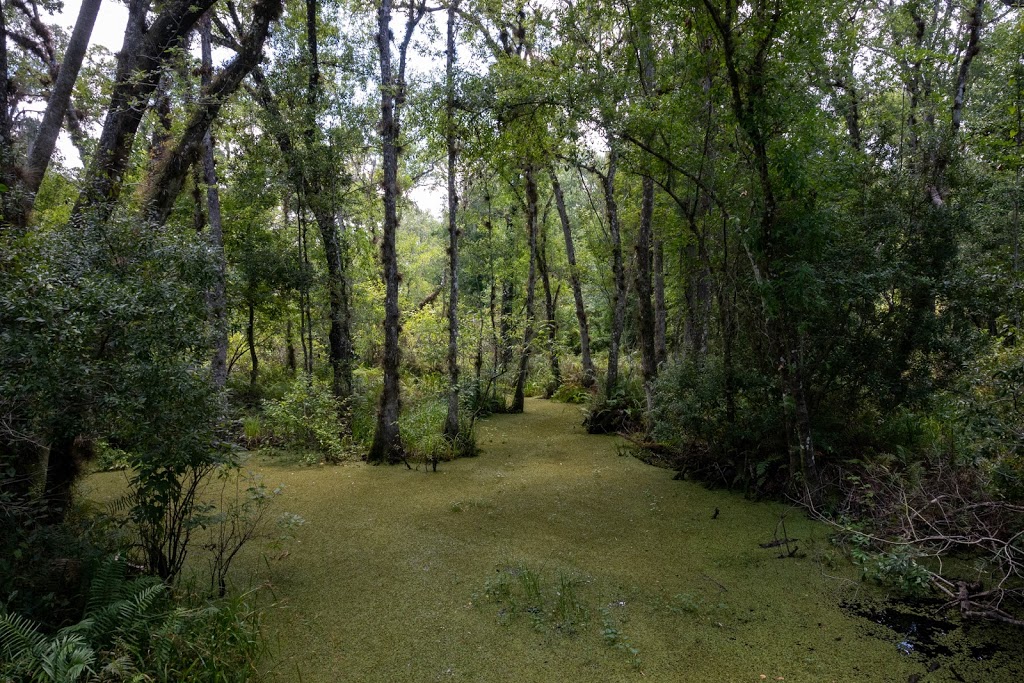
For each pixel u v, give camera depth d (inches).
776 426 259.8
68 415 136.2
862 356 254.4
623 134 264.1
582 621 155.3
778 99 216.7
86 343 134.7
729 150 266.5
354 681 129.8
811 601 167.0
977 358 230.5
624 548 206.8
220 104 259.6
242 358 598.2
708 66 238.2
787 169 208.2
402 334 588.7
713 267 272.1
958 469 219.6
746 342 274.7
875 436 263.3
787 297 213.8
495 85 282.7
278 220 466.9
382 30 323.9
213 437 156.7
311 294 444.1
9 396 128.0
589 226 620.7
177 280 155.8
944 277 242.5
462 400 437.1
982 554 189.5
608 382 441.1
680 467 302.5
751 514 237.3
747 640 147.1
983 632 150.3
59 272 138.8
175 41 262.5
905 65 352.5
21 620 114.0
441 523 232.4
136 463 148.3
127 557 163.5
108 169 226.7
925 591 167.0
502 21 385.4
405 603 166.1
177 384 143.6
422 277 879.1
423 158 411.5
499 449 374.0
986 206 285.7
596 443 389.4
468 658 139.0
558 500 261.3
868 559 182.9
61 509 161.9
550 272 651.5
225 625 134.3
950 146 253.6
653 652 141.7
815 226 212.7
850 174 233.1
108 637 120.8
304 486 282.8
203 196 458.6
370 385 474.3
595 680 130.6
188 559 191.2
